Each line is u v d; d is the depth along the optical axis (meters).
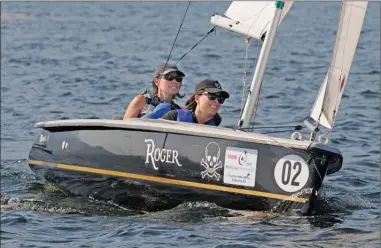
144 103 27.95
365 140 37.41
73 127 27.56
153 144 25.95
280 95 50.12
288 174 24.88
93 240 23.45
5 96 50.75
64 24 95.62
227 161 25.27
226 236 23.47
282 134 39.44
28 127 41.53
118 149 26.48
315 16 105.25
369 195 28.58
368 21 98.56
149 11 112.00
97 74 59.16
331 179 30.62
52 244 23.20
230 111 44.31
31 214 26.08
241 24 28.77
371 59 66.50
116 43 78.06
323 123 25.98
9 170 31.95
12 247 22.98
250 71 61.06
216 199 25.53
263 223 24.64
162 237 23.45
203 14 107.88
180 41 79.75
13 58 67.75
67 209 26.67
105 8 116.06
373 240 23.27
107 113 45.59
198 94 26.83
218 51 72.38
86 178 27.28
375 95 49.31
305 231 23.97
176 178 25.73
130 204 26.69
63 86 54.25
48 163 28.41
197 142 25.50
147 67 62.94
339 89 25.77
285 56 68.81
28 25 94.44
